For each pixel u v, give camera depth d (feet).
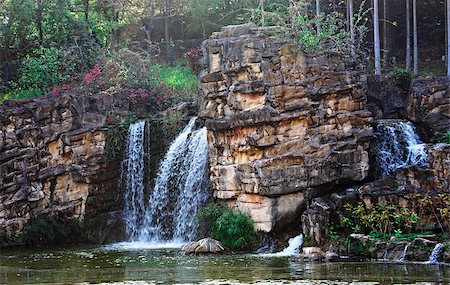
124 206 86.79
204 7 128.26
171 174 84.64
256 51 72.95
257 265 59.00
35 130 84.33
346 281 48.80
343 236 64.34
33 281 52.85
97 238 84.48
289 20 90.84
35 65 105.60
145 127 88.33
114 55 102.58
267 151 71.56
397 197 64.49
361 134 72.54
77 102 86.58
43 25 114.32
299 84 71.61
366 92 78.69
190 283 49.90
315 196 71.26
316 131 71.61
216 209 74.64
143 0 143.95
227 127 73.92
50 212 84.43
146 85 97.14
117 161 87.20
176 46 132.98
